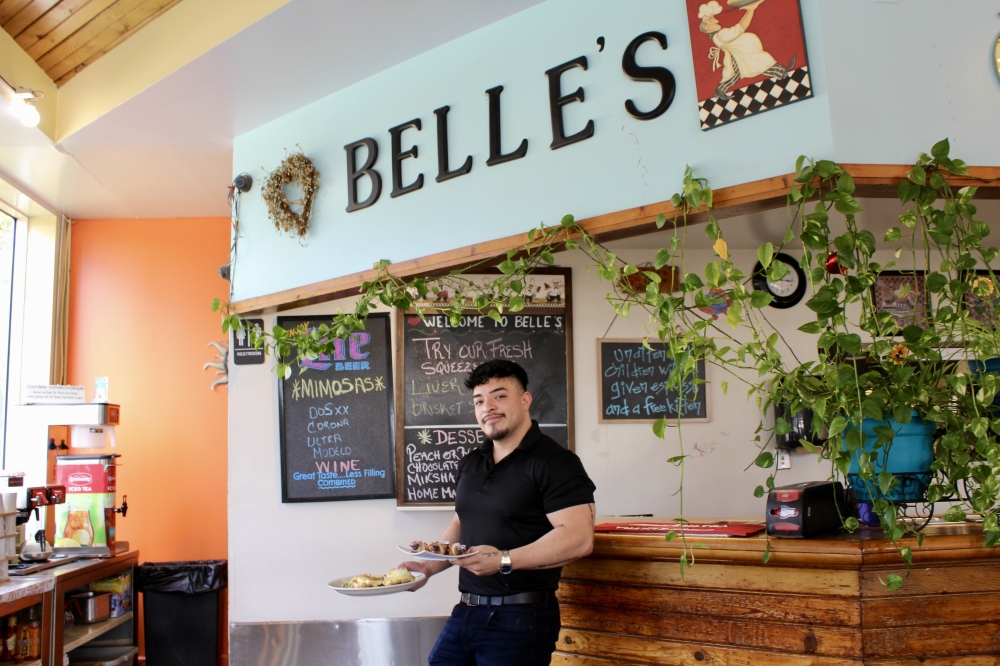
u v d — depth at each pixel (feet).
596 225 9.32
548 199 9.81
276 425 12.57
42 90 12.65
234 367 12.73
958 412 7.20
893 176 7.99
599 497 12.23
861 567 7.04
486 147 10.46
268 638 12.03
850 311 12.57
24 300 15.66
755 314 12.60
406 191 11.19
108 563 13.33
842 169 7.89
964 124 8.22
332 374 12.51
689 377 12.52
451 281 12.05
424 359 12.34
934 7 8.41
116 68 12.30
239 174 13.30
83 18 11.73
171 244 16.56
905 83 8.21
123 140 13.14
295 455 12.39
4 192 14.58
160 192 15.26
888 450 7.07
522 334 12.32
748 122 8.46
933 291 7.40
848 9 8.27
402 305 10.61
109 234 16.60
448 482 12.09
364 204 11.62
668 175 8.91
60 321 15.92
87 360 16.19
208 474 15.75
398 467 12.13
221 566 14.05
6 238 15.40
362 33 10.57
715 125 8.63
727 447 12.47
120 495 15.76
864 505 7.97
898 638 7.02
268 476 12.46
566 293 12.37
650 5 9.23
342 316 10.73
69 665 13.37
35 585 10.93
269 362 12.72
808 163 8.04
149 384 16.10
